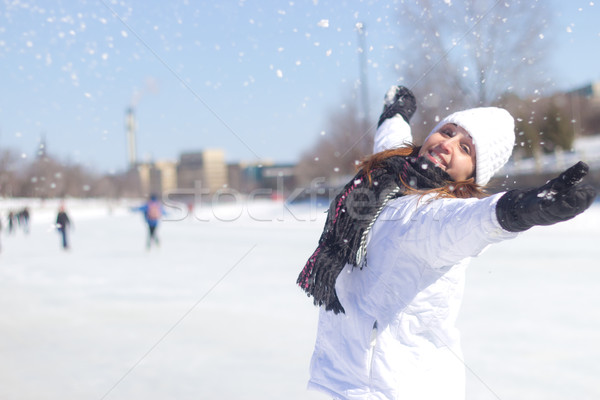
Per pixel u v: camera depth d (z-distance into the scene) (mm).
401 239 1536
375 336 1617
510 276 7078
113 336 4633
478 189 1677
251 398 3219
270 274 7898
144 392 3338
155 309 5688
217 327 4848
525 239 11461
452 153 1653
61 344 4398
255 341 4383
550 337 4316
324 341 1718
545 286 6363
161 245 13375
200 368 3768
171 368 3777
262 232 16672
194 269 8805
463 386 1694
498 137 1661
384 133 2227
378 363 1593
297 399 3184
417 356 1617
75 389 3404
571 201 1091
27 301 6234
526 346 4098
